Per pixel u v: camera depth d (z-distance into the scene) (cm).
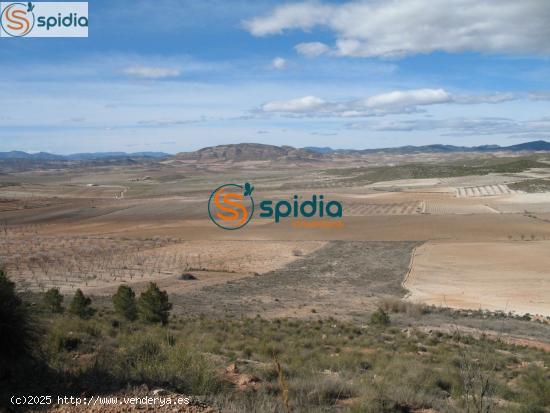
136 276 6266
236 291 5144
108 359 963
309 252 8556
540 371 1482
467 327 3102
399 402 919
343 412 823
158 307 2364
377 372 1273
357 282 5984
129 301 2525
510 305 4656
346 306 4256
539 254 7631
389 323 3041
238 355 1395
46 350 973
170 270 6831
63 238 10269
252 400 780
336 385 965
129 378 834
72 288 5278
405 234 10175
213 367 1041
